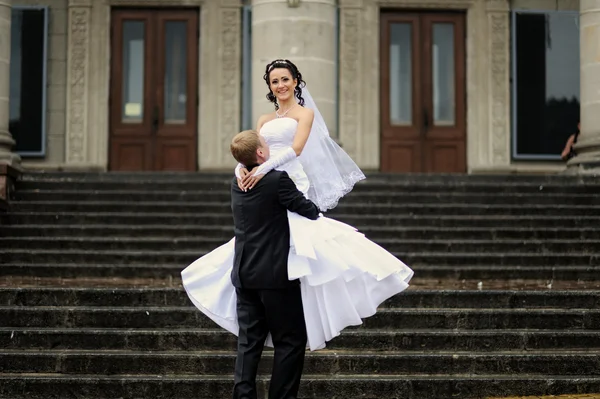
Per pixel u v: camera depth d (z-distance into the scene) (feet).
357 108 92.12
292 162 30.40
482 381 36.06
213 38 91.86
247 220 29.40
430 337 39.11
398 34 92.99
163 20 92.12
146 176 69.62
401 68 92.99
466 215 63.00
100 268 53.67
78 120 91.35
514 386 36.11
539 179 69.72
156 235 59.41
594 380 36.35
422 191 66.74
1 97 70.33
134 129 91.71
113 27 92.07
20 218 61.05
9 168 64.28
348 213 62.90
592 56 72.95
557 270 53.62
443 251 57.31
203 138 91.40
